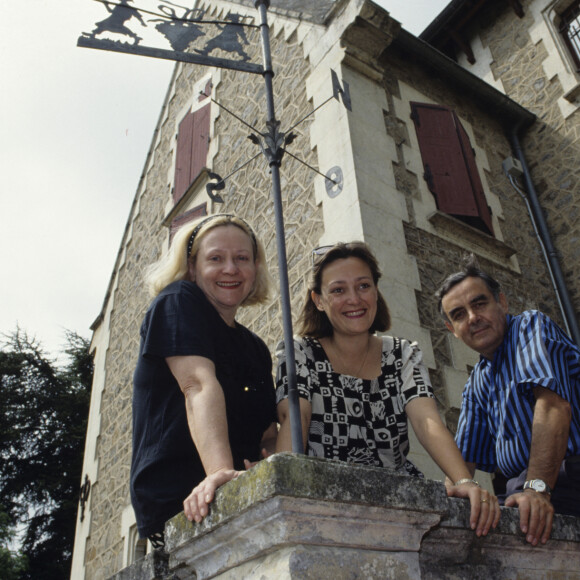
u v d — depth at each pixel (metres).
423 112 6.27
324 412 2.14
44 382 18.22
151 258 8.54
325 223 5.16
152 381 1.76
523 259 6.41
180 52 2.42
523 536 1.67
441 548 1.51
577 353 2.32
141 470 1.68
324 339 2.39
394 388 2.24
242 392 1.92
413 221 5.30
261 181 6.41
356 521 1.29
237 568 1.34
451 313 2.69
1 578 11.55
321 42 6.16
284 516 1.19
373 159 5.31
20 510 16.02
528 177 7.32
